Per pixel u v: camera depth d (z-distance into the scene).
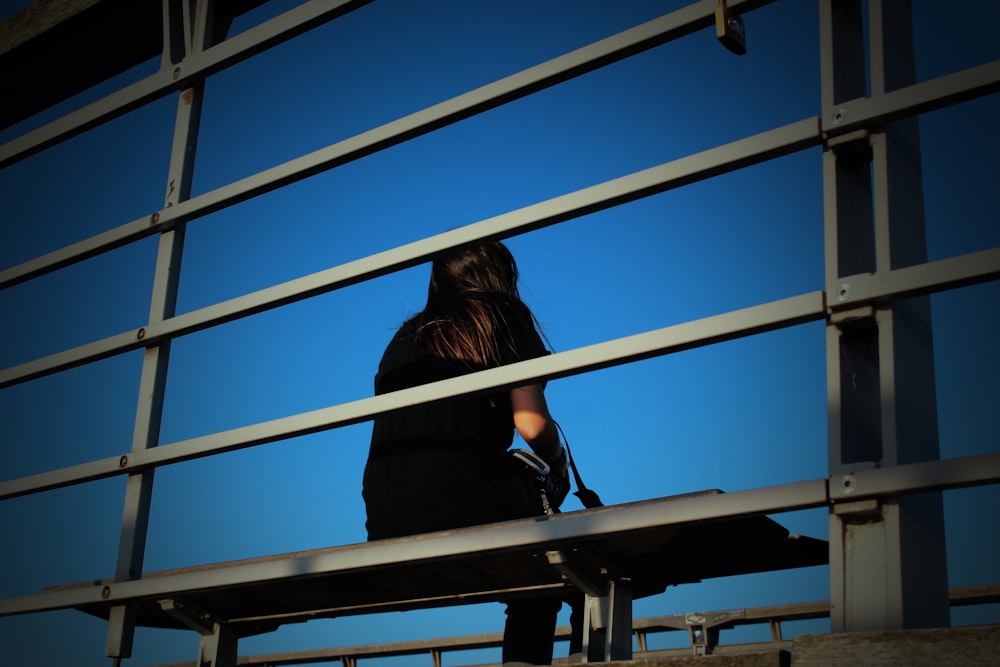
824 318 1.74
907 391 1.67
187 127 2.92
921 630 1.48
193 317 2.61
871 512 1.59
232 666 2.89
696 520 1.79
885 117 1.75
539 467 2.79
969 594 3.51
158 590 2.50
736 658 1.69
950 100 1.69
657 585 2.55
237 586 2.43
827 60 1.87
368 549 2.25
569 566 2.28
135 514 2.62
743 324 1.80
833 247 1.75
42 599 2.72
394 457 2.85
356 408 2.28
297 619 2.91
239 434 2.45
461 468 2.75
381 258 2.34
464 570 2.45
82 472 2.71
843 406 1.68
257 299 2.51
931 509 1.69
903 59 1.87
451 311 3.00
